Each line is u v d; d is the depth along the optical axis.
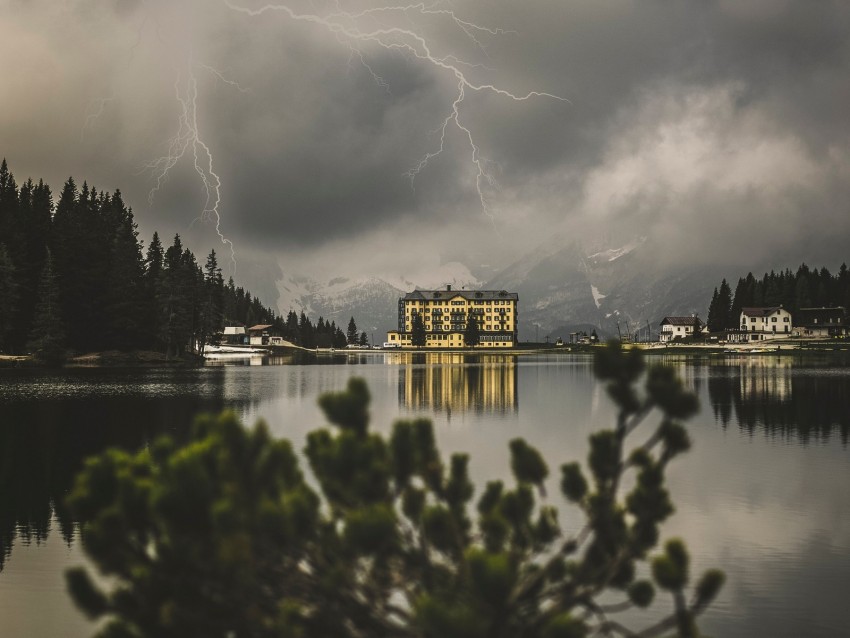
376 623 6.86
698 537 18.28
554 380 84.69
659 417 44.34
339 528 9.50
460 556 8.02
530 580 7.38
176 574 6.63
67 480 25.34
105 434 36.19
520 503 9.01
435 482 9.30
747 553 17.03
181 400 55.41
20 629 12.84
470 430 39.06
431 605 5.55
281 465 6.99
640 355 7.37
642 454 8.36
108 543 6.96
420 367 124.19
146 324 125.12
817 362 125.50
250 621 6.66
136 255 139.88
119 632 6.91
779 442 33.94
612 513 8.26
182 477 6.30
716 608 13.82
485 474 25.91
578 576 7.69
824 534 18.52
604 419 44.25
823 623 13.15
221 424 7.04
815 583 15.07
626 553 7.50
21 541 17.91
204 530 6.23
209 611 6.66
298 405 52.41
